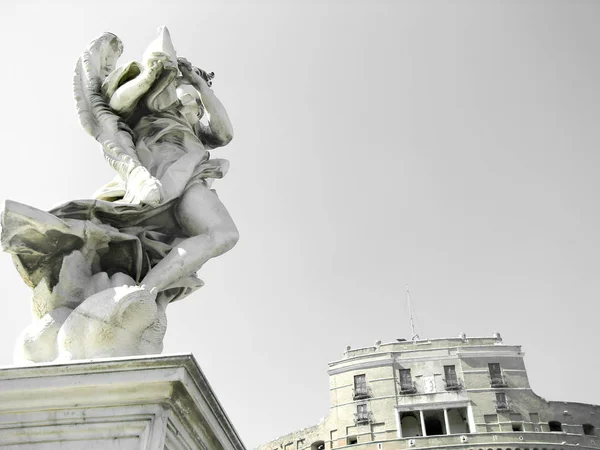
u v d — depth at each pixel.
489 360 43.09
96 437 1.88
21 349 2.35
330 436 42.56
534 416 41.38
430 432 42.84
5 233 2.33
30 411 1.90
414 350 43.62
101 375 1.90
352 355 44.69
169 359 1.89
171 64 3.08
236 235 2.91
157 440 1.84
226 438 2.30
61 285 2.48
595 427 41.66
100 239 2.58
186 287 2.84
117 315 2.24
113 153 2.94
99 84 3.22
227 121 3.57
